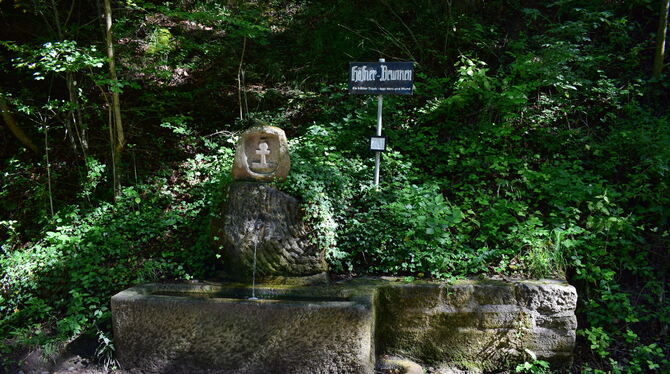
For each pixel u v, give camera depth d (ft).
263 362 12.59
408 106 21.47
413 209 15.44
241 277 14.48
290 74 24.49
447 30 23.07
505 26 24.70
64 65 15.20
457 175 18.47
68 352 13.75
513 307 13.51
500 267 14.57
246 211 14.20
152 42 20.48
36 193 18.78
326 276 14.44
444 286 13.67
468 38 22.72
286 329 12.46
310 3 28.12
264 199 14.16
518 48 22.26
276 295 13.58
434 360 13.79
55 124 21.57
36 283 15.58
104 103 22.41
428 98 21.34
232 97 23.47
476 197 16.96
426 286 13.71
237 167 14.60
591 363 13.64
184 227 17.12
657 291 14.83
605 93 20.47
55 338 13.99
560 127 19.95
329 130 19.75
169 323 12.76
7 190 19.30
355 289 13.44
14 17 23.16
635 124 19.07
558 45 19.85
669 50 22.11
